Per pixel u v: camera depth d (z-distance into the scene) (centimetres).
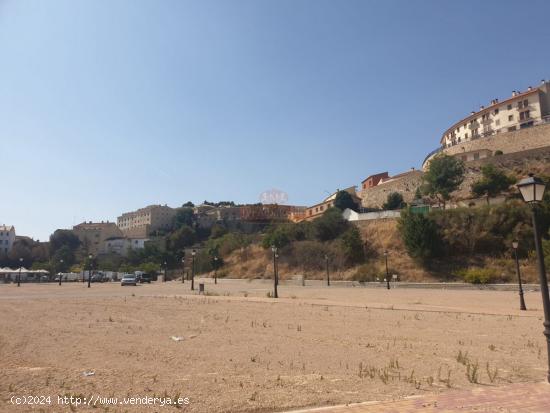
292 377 836
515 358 1015
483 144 8950
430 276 5053
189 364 944
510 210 5016
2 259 14062
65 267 13375
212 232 14200
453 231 5244
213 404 664
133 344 1191
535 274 4266
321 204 11775
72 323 1656
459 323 1659
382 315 1941
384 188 9956
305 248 6781
